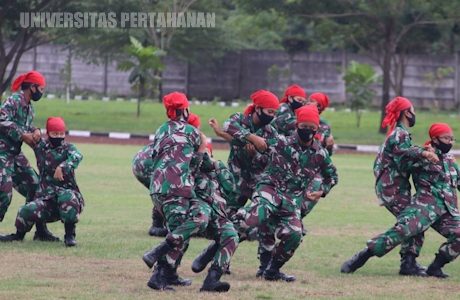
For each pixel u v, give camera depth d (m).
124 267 27.16
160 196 23.33
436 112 112.88
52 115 95.06
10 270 26.23
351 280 26.41
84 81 130.38
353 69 96.75
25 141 31.03
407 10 84.94
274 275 25.83
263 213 24.80
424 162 27.19
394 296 24.17
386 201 27.72
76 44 117.25
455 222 27.12
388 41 87.00
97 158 63.59
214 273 23.72
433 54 118.56
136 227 35.84
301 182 25.08
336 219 39.78
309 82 121.12
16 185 32.34
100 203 42.75
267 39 141.25
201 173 24.33
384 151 27.75
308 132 24.78
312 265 28.83
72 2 84.06
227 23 124.88
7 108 31.14
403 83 118.06
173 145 23.48
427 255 31.64
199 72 125.56
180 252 23.77
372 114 108.81
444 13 83.69
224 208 25.77
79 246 30.81
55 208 30.91
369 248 27.23
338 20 90.56
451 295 24.55
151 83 102.62
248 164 28.08
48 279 25.02
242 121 26.83
